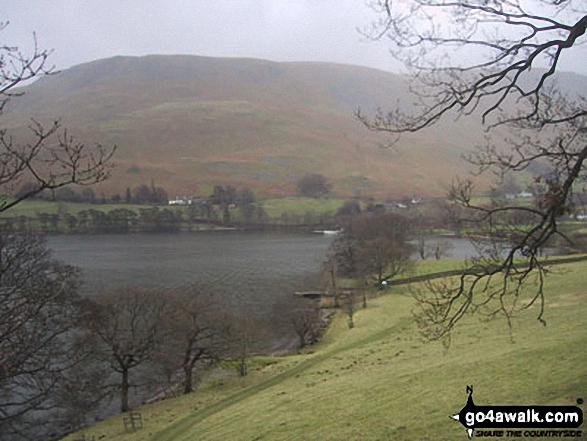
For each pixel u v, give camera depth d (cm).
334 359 3903
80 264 8744
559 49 800
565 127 893
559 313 3341
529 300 3912
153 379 3856
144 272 8012
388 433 1777
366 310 6016
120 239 13000
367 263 7419
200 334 4019
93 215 14388
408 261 7625
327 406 2375
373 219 9369
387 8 841
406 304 5975
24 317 1215
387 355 3475
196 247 11419
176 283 7162
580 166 798
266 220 16450
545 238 873
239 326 4103
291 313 5344
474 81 852
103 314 3600
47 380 2398
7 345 1185
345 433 1900
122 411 3534
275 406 2669
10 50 749
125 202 16988
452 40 845
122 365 3612
